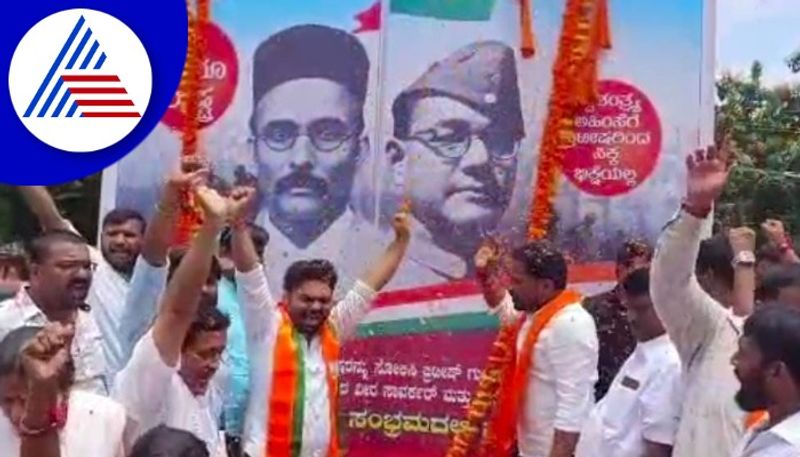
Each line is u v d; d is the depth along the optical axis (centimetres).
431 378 604
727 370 431
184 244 493
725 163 417
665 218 593
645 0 593
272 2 618
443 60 607
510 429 518
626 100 595
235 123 620
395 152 610
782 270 453
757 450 339
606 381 591
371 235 611
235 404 508
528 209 598
